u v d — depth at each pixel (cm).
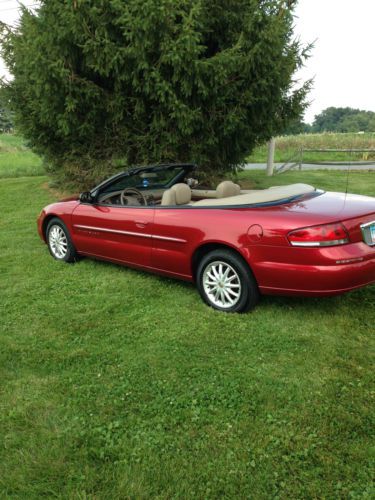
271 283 364
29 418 264
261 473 216
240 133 862
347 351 327
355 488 206
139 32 674
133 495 206
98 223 512
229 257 386
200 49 695
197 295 448
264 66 763
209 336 360
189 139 836
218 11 785
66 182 1040
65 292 476
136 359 329
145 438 244
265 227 359
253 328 370
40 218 614
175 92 756
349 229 343
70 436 247
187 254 419
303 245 340
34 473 221
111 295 461
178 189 466
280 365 312
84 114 828
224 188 480
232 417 258
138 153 895
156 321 393
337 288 342
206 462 225
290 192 417
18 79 916
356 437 238
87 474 220
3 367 325
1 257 620
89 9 692
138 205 484
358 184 1214
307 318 384
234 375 301
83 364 325
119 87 776
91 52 722
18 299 459
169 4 655
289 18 782
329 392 277
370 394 274
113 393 287
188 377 302
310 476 213
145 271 487
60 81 738
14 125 977
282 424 251
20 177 1755
